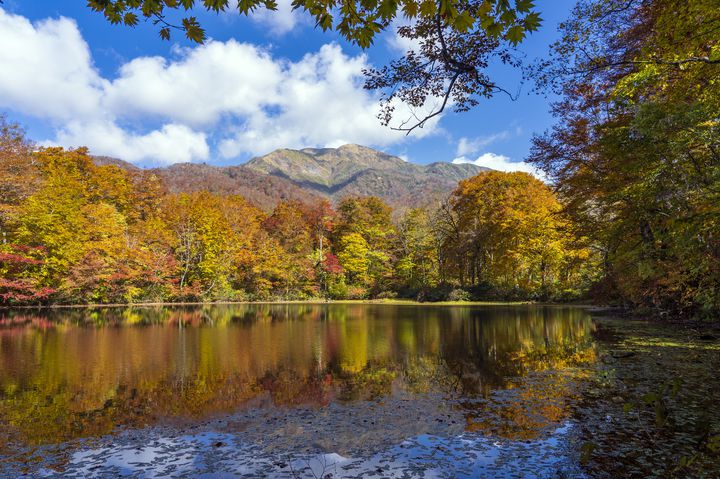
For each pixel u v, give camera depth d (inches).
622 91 352.8
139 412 235.5
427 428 206.8
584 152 568.1
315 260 1870.1
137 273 1328.7
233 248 1681.8
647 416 211.2
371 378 318.0
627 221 483.2
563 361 368.2
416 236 1908.2
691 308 566.3
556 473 154.6
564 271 1370.6
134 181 1813.5
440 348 463.2
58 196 1175.6
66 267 1149.1
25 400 259.3
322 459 170.9
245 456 174.2
